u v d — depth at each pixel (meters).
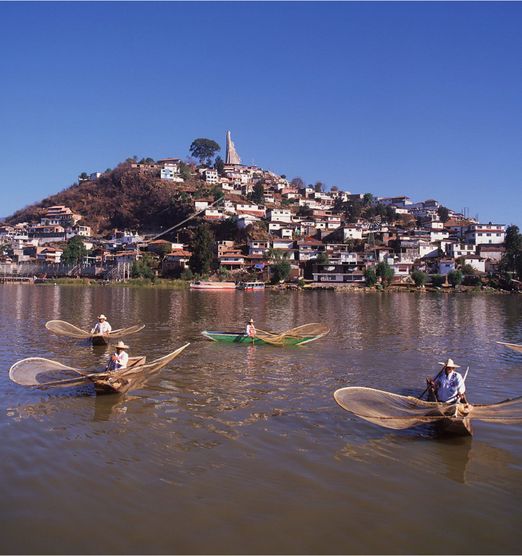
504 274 119.69
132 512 8.48
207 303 64.62
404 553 7.44
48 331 30.69
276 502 8.88
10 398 14.94
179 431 12.31
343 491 9.31
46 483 9.47
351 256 129.25
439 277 116.44
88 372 18.52
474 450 11.37
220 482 9.59
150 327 34.88
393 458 10.86
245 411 14.00
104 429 12.38
